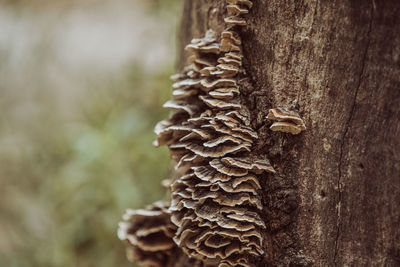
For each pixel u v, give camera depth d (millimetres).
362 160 598
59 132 1671
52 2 2031
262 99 612
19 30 1925
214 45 624
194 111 627
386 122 594
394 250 598
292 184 609
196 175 600
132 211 687
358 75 594
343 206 603
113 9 2062
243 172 594
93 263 1334
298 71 603
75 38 1947
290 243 615
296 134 605
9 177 1618
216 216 592
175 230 667
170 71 1403
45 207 1487
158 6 1527
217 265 640
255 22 612
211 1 648
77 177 1350
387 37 590
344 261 605
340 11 591
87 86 1736
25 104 1803
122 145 1365
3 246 1479
